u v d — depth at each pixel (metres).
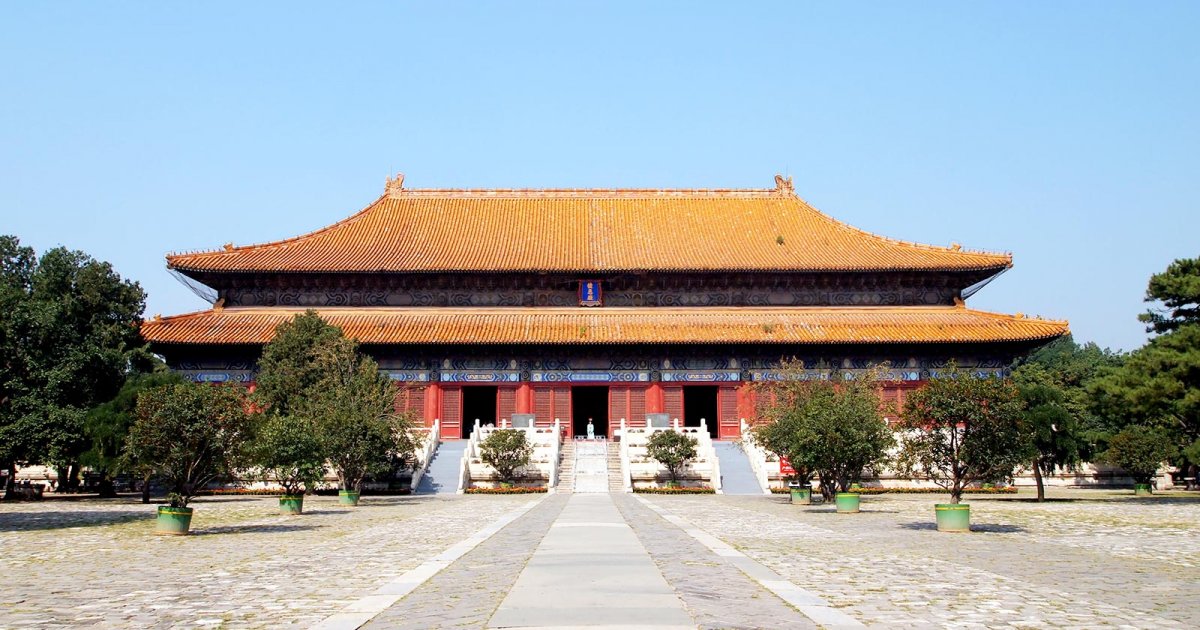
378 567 21.52
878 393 59.41
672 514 38.31
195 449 32.69
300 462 42.12
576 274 79.25
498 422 75.88
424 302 80.25
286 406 59.44
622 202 91.25
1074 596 17.19
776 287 81.25
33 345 51.69
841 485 44.16
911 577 19.55
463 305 80.44
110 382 56.53
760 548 25.25
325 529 32.62
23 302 51.88
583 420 105.25
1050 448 53.06
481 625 13.68
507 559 21.86
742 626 13.56
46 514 40.75
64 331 53.72
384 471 52.91
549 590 16.86
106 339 64.56
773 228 87.00
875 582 18.77
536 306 80.62
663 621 13.88
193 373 74.62
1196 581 19.30
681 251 82.38
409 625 13.95
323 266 77.69
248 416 34.41
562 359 76.88
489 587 17.53
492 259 80.06
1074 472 73.56
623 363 76.88
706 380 76.75
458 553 23.55
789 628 13.50
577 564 20.58
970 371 36.56
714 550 23.66
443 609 15.28
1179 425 48.62
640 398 76.56
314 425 48.25
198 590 18.17
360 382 54.16
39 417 49.75
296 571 20.97
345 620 14.43
